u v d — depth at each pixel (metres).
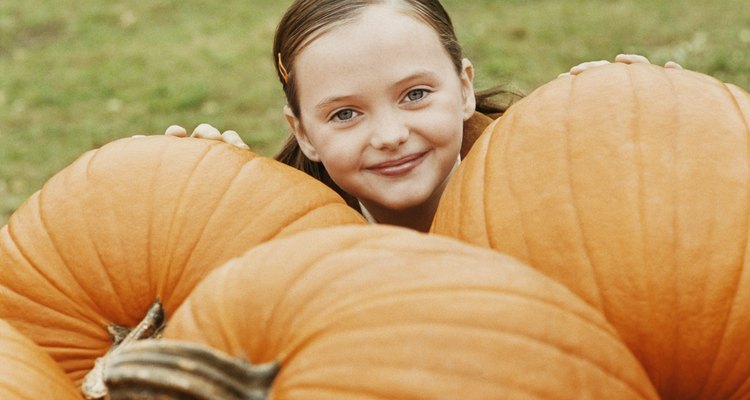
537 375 1.44
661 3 9.46
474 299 1.50
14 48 10.19
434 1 2.77
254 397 1.52
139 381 1.51
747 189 1.85
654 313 1.75
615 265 1.79
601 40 8.33
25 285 2.11
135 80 8.61
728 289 1.75
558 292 1.59
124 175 2.19
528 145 1.99
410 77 2.52
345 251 1.61
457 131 2.66
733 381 1.76
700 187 1.84
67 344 2.07
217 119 7.23
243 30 10.27
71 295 2.08
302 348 1.51
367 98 2.52
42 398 1.74
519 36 8.68
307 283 1.57
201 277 2.06
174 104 7.68
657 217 1.81
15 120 7.73
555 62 7.79
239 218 2.12
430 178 2.62
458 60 2.82
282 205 2.15
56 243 2.13
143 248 2.09
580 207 1.86
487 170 2.03
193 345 1.51
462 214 2.01
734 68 6.90
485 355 1.44
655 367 1.76
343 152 2.58
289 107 2.87
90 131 7.28
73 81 8.72
